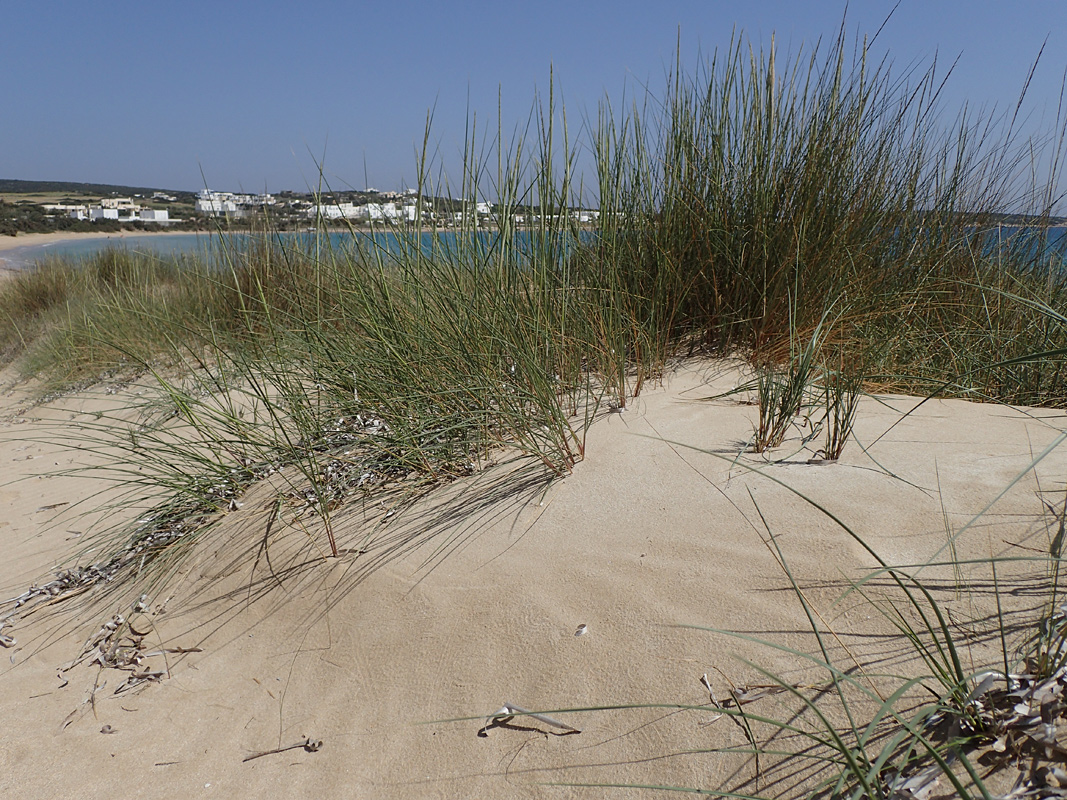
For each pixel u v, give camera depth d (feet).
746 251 12.03
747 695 4.82
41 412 20.45
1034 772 3.71
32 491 14.43
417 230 10.21
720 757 4.53
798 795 4.11
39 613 9.18
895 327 10.94
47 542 11.64
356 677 6.36
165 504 10.39
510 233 10.17
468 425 9.34
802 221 11.23
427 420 9.32
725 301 12.14
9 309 34.68
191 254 22.95
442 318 9.93
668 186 12.48
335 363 10.50
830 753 4.25
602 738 4.95
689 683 5.06
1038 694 3.98
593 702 5.22
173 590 8.63
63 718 6.91
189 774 5.87
